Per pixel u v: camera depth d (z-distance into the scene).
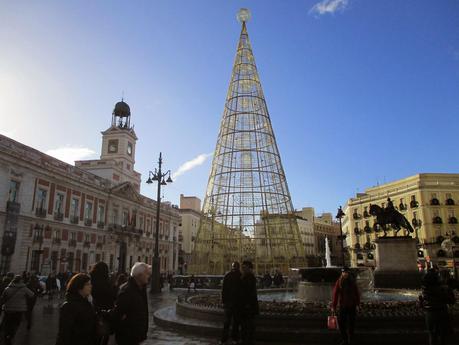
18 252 37.81
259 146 29.84
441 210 67.75
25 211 38.84
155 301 23.05
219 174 29.67
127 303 5.59
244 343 9.33
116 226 55.78
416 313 10.02
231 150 30.00
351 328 8.86
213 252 29.16
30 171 39.88
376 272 22.52
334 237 122.69
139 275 5.88
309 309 10.90
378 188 84.81
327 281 16.33
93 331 5.03
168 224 76.44
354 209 84.75
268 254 28.39
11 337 9.48
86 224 49.41
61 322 4.86
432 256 65.00
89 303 5.17
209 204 29.83
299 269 17.08
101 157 66.12
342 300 8.91
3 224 36.12
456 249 63.66
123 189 58.38
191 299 15.25
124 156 65.69
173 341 10.16
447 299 7.96
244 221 28.00
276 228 28.92
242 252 28.52
